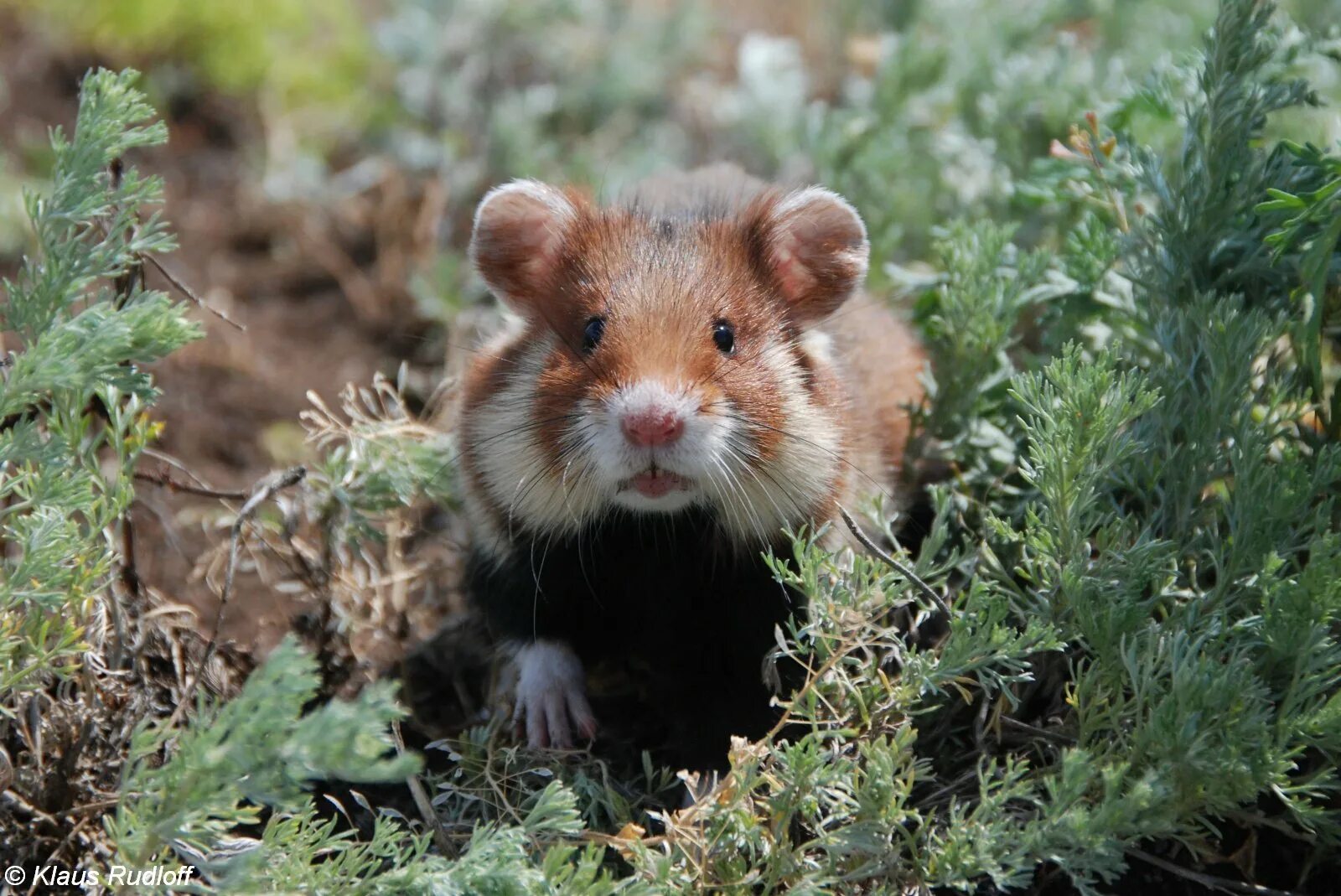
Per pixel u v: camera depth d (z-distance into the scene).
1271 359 6.38
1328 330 6.58
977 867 5.20
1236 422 6.12
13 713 5.46
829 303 6.91
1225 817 5.67
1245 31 6.56
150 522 7.93
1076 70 9.42
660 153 10.98
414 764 4.34
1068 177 7.36
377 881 4.82
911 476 7.52
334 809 6.35
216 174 11.05
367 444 7.44
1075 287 7.22
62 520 5.37
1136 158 7.07
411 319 9.96
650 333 6.18
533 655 6.96
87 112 5.63
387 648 7.46
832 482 6.57
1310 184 6.50
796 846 5.74
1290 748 5.60
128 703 5.90
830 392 6.74
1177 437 6.43
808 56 12.70
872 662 5.91
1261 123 6.67
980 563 6.72
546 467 6.36
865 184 9.71
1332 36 7.39
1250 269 6.53
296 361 9.63
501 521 6.74
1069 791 5.11
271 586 7.46
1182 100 7.43
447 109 11.46
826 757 5.62
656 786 6.69
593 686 7.50
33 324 5.56
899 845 5.39
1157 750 5.25
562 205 6.80
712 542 6.60
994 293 7.34
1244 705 5.22
